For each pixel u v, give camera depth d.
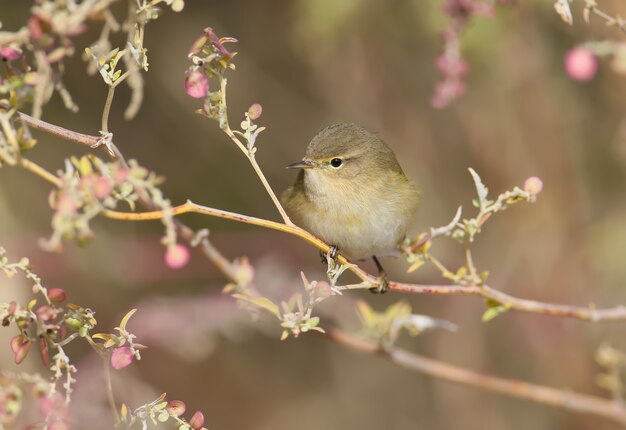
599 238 11.07
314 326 5.40
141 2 4.83
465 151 12.09
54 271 10.98
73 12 4.29
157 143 13.05
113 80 4.86
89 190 4.14
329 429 12.89
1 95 5.01
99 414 6.98
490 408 12.09
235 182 13.11
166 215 4.40
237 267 6.55
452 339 12.16
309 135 12.78
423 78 12.21
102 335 4.71
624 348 10.98
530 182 5.62
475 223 5.76
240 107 12.91
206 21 12.82
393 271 12.38
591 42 6.91
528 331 11.45
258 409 12.91
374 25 11.72
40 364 8.62
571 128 11.79
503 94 11.49
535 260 11.45
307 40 11.02
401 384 12.95
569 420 11.05
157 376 12.38
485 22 9.61
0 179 11.46
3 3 11.74
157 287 12.02
